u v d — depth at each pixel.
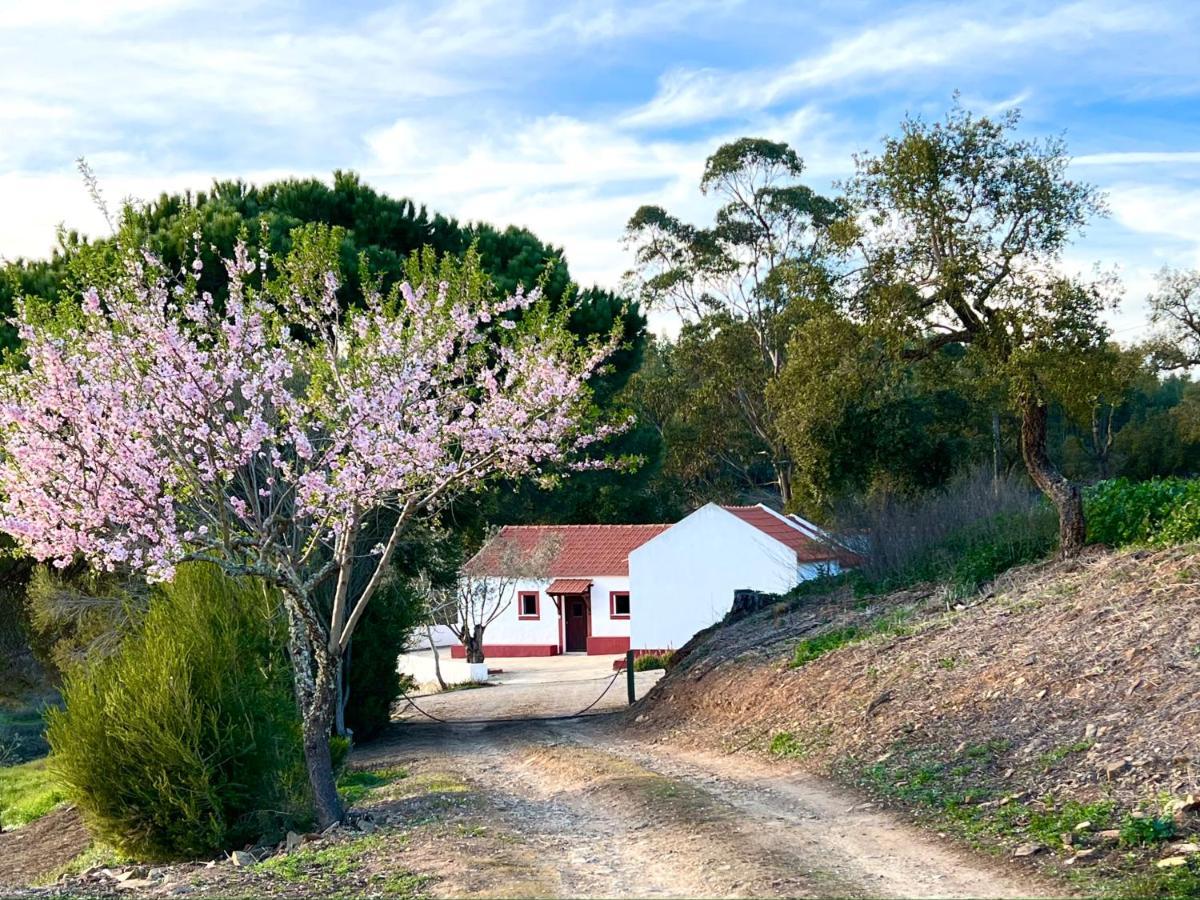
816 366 18.91
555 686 35.47
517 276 22.31
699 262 50.31
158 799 12.07
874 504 24.25
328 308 13.90
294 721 13.26
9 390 11.67
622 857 9.51
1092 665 11.84
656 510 56.97
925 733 12.40
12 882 13.68
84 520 11.03
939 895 7.55
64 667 19.97
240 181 23.73
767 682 17.67
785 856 8.88
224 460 11.94
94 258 12.61
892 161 17.92
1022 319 16.62
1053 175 17.39
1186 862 7.48
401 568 23.83
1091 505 17.70
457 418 15.06
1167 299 49.53
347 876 9.49
